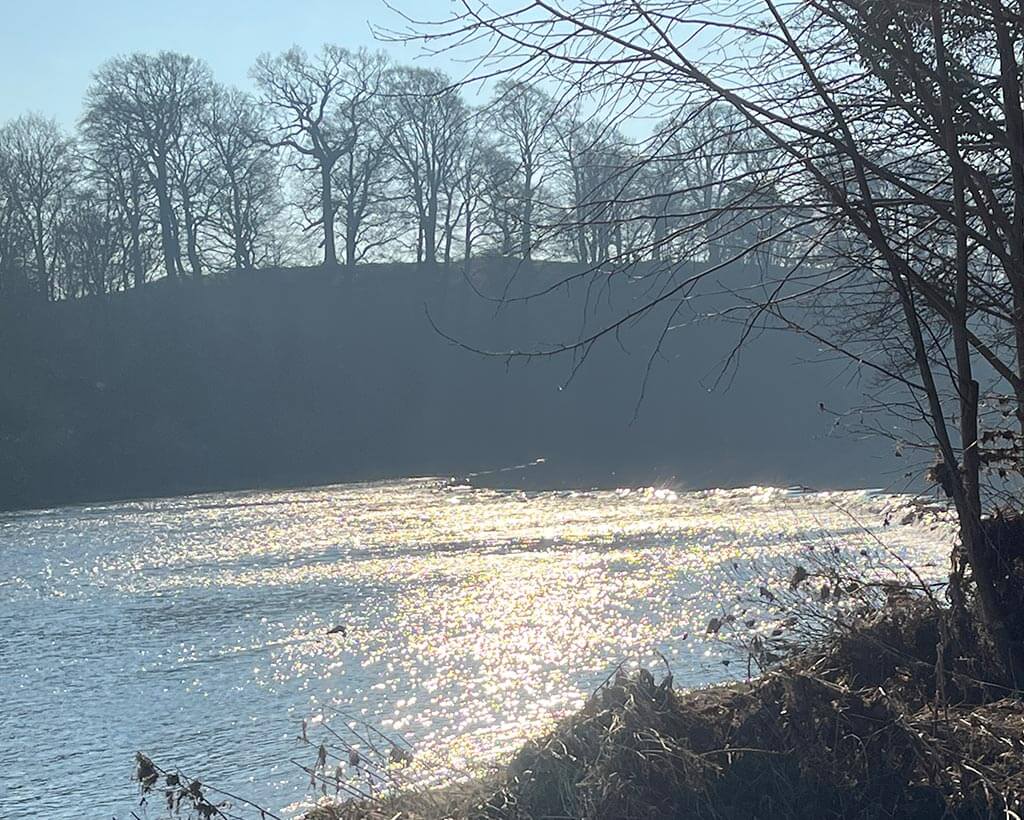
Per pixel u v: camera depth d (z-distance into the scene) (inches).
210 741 542.3
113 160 2913.4
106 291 2851.9
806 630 311.6
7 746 554.6
